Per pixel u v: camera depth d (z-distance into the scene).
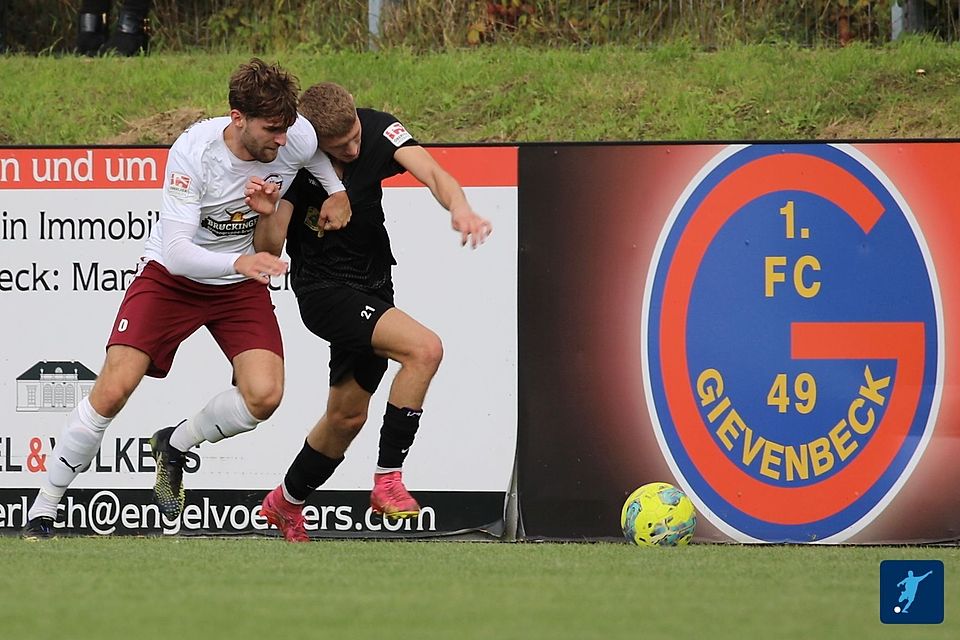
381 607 14.02
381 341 19.77
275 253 19.77
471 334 23.05
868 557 19.88
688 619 13.41
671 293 22.94
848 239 22.88
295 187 19.86
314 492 23.16
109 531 23.41
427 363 19.67
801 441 22.89
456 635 12.38
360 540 22.72
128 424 23.45
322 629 12.66
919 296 22.75
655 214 22.91
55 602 14.20
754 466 22.92
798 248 22.94
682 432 22.95
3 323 23.55
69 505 23.45
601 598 14.80
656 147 22.91
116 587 15.36
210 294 19.67
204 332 23.41
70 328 23.47
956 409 22.72
